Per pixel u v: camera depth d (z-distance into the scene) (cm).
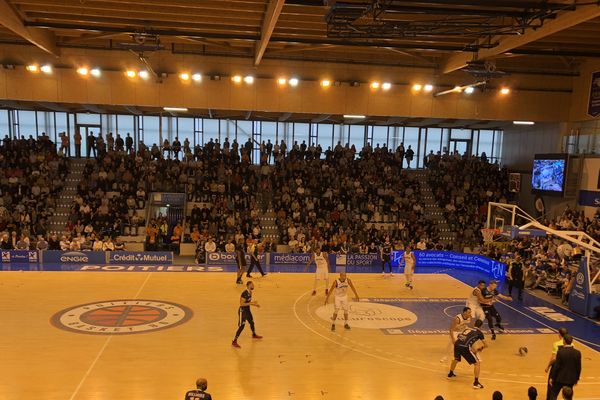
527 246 2153
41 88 2181
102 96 2217
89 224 2377
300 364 1080
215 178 2792
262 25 1667
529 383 1020
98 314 1398
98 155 2812
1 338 1194
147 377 994
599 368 1113
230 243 2259
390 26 1324
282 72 2291
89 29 1688
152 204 2619
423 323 1399
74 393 917
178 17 1656
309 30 1806
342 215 2605
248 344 1194
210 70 2245
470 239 2617
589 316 1503
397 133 3359
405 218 2702
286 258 2234
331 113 2348
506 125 3028
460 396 950
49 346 1149
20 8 1576
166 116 3112
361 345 1209
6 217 2352
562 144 2577
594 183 2348
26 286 1695
